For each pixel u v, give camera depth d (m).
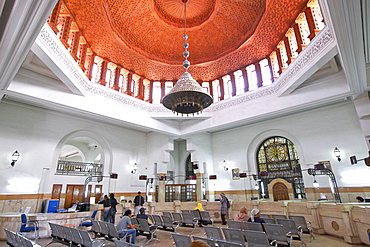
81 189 12.10
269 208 8.99
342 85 8.52
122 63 11.58
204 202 11.08
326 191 10.21
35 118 10.38
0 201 8.78
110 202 8.73
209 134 15.35
